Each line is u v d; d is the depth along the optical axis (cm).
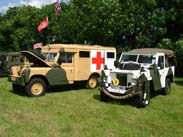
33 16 3706
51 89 1528
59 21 3128
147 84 1141
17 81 1323
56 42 3266
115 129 834
